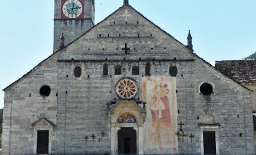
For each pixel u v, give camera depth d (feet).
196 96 140.36
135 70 143.13
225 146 136.46
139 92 140.67
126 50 144.46
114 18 147.64
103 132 137.28
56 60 142.92
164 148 136.36
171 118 138.72
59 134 137.08
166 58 143.64
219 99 139.85
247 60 168.96
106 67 142.92
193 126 138.10
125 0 149.28
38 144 136.46
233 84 140.56
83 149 136.26
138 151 135.74
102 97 140.36
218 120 138.41
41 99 139.54
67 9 200.44
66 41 196.54
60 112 138.82
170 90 141.08
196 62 143.13
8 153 135.33
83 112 138.92
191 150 136.46
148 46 144.97
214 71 141.90
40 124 137.28
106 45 144.97
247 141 136.56
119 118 138.51
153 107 139.33
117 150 136.15
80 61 143.02
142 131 137.08
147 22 147.43
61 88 140.77
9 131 136.67
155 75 142.20
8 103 138.62
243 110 138.72
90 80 141.59
